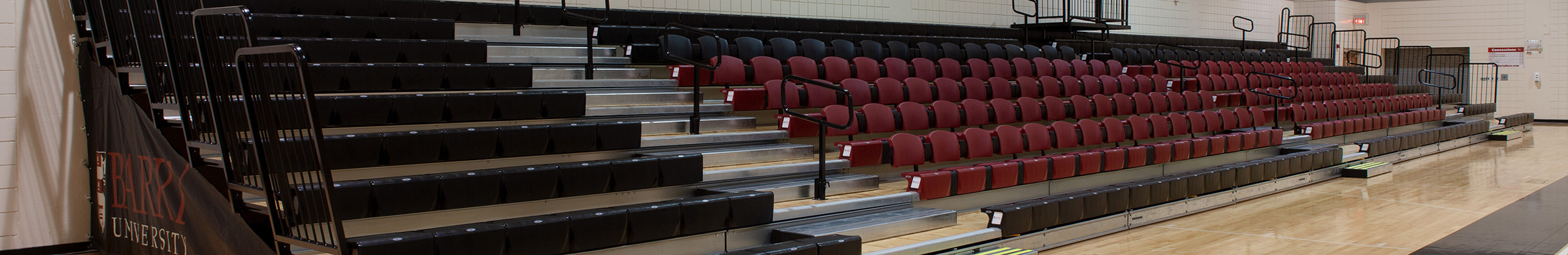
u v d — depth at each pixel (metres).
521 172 3.67
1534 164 8.72
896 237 4.28
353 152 3.59
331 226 3.23
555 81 5.16
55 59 4.41
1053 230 4.68
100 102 4.34
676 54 6.13
